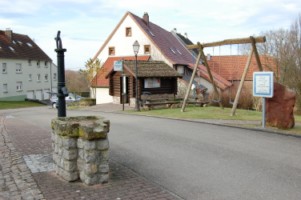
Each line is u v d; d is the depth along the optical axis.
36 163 7.85
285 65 35.28
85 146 6.25
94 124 6.36
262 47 43.66
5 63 57.72
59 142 6.78
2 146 9.92
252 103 27.34
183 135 11.67
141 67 27.89
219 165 7.84
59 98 8.56
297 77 31.95
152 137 11.38
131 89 27.83
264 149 9.41
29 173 7.06
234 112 17.45
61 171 6.75
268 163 7.97
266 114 13.09
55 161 7.06
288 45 38.84
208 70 21.00
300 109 28.16
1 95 56.81
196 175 7.11
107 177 6.46
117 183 6.46
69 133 6.40
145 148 9.68
